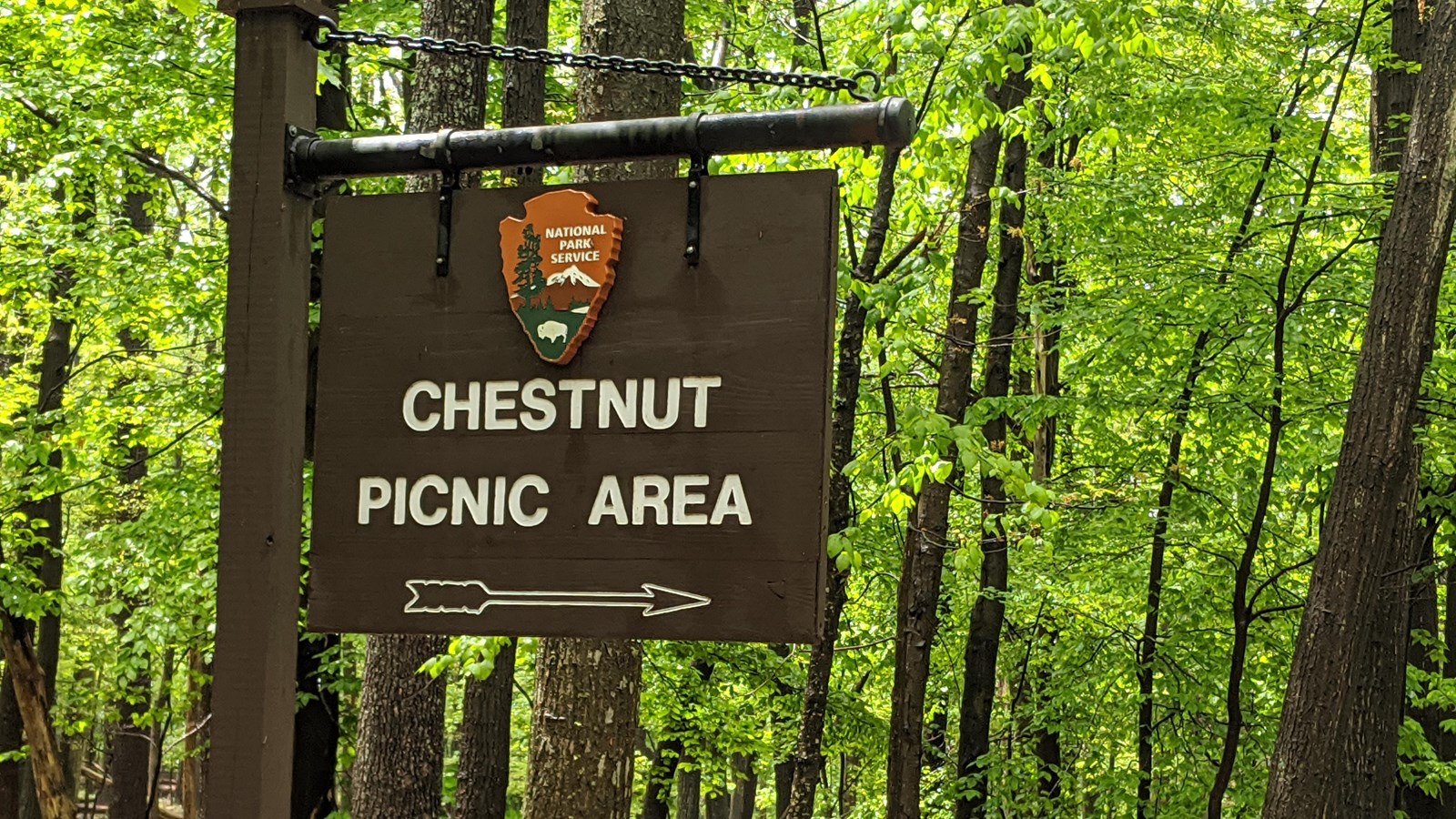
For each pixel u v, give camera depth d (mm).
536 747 7137
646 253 3547
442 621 3584
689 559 3439
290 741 3742
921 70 10188
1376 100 13570
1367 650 9641
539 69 11000
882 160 9148
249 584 3684
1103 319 12602
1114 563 14484
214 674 3670
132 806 22375
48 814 14328
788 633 3350
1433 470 11922
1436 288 9531
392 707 10406
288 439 3762
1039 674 16422
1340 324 12633
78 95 12812
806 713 10266
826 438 3395
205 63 12117
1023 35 8188
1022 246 13508
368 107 13398
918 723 10422
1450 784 12719
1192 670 14289
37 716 14289
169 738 25219
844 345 9656
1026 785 14625
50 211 14000
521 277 3605
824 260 3438
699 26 12531
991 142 10648
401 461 3660
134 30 12945
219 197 15531
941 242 10742
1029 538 11648
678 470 3469
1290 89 12766
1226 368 13008
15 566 13242
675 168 7621
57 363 17156
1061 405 12695
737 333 3467
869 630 17281
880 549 14797
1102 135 9992
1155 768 15484
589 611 3490
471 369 3646
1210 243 12273
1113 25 8305
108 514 18297
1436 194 9500
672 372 3496
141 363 17609
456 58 10422
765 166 9547
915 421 7227
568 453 3551
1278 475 13469
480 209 3695
